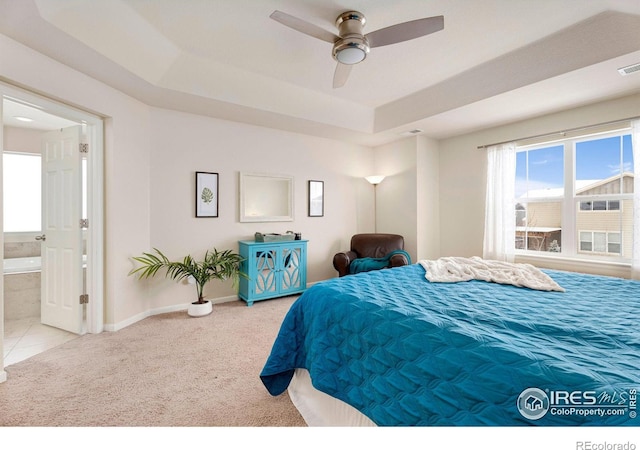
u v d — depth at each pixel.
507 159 3.69
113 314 2.90
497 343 1.06
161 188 3.38
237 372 2.14
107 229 2.89
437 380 1.08
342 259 4.17
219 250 3.77
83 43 2.09
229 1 2.01
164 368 2.18
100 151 2.83
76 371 2.13
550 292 1.79
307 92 3.43
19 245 3.94
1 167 2.00
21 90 2.17
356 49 2.07
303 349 1.84
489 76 2.85
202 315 3.31
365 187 5.08
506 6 2.01
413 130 4.12
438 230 4.63
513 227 3.64
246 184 4.00
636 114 2.82
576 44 2.27
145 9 2.08
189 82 2.88
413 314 1.35
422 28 1.92
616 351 1.01
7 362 2.26
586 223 3.24
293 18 1.85
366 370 1.35
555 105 3.15
